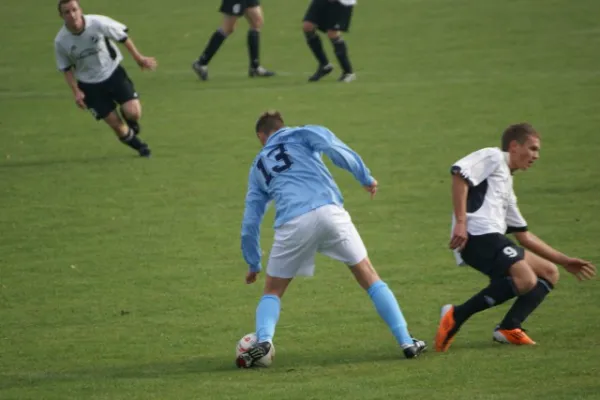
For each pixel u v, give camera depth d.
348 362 26.23
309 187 26.33
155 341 29.27
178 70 75.56
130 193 46.97
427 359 26.00
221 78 72.19
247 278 27.50
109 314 32.12
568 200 43.41
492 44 77.94
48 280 35.84
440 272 35.50
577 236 38.66
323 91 66.25
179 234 41.12
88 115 63.22
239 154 53.31
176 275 36.16
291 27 88.12
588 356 25.48
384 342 28.33
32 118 62.59
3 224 42.78
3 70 77.25
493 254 26.58
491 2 91.88
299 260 26.44
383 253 37.78
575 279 33.88
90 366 26.95
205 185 48.03
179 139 56.53
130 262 37.75
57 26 91.12
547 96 61.94
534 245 27.94
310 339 28.89
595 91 62.62
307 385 23.88
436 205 43.91
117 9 97.44
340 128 56.81
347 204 44.56
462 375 24.16
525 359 25.39
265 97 65.31
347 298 33.19
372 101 62.91
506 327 27.05
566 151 50.66
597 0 89.81
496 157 26.95
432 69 71.50
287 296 33.56
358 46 79.94
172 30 88.31
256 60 71.94
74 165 52.03
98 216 43.69
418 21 86.88
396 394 22.73
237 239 40.44
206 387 24.08
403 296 32.97
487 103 61.06
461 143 53.09
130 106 51.38
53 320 31.62
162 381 24.84
